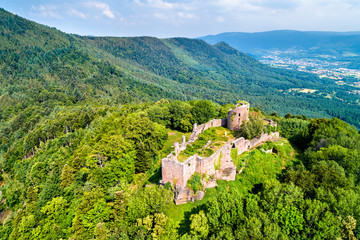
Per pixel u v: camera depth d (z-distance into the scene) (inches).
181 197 1815.9
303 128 3181.6
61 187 2450.8
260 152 2511.1
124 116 3720.5
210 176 2016.5
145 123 2583.7
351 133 2827.3
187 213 1763.0
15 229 1925.4
